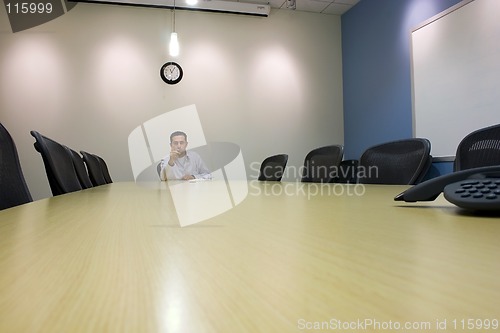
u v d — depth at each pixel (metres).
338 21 4.33
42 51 3.50
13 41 3.45
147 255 0.22
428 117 2.97
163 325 0.11
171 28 3.81
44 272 0.18
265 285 0.15
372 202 0.62
